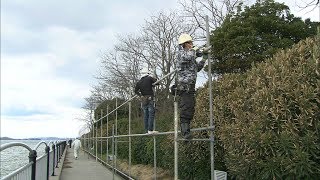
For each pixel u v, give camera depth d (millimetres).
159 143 13188
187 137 6445
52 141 14359
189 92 6520
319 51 5062
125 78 29312
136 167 15945
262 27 17406
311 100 4965
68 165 21469
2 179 4199
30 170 6832
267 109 5340
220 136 7121
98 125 34406
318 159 4863
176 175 6398
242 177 5938
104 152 28172
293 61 5477
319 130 4863
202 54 6656
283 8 18000
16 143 5207
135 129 17969
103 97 43688
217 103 7727
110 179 14883
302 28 17266
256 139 5312
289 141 4930
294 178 4918
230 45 16953
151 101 10023
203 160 8438
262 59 15961
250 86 6219
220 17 25484
